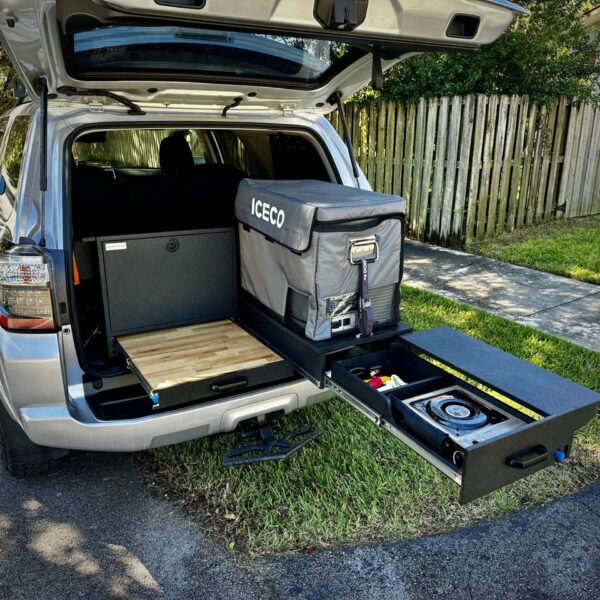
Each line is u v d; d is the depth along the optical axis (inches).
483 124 249.1
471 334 164.2
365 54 100.8
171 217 121.0
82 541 93.7
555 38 279.3
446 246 267.1
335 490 103.2
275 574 86.4
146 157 210.5
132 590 84.0
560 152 297.7
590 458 113.3
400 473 107.7
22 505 102.2
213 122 110.3
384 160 286.8
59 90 93.0
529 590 84.0
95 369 98.7
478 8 80.2
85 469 112.3
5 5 73.8
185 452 115.0
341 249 87.4
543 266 231.9
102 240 99.5
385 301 96.4
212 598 82.7
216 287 112.7
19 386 88.5
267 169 154.7
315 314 89.7
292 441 113.8
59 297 87.9
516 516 98.5
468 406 80.8
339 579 85.5
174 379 89.4
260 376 93.4
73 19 70.1
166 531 95.6
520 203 285.1
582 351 154.2
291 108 119.4
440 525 96.2
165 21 66.9
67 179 93.0
